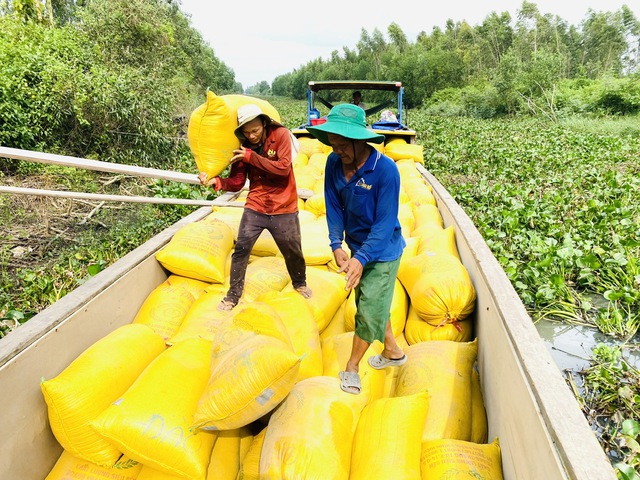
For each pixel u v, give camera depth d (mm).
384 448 2219
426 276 3582
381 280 2721
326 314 3656
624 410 3193
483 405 2918
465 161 12523
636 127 19328
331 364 3053
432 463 2260
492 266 3332
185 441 2191
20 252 5652
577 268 5219
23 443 2266
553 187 9125
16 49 9273
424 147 15133
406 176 7465
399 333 3693
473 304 3498
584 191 8633
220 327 2705
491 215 6922
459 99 39000
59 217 6820
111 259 5508
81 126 9414
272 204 3551
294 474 2111
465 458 2256
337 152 2613
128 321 3451
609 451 2896
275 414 2432
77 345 2768
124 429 2164
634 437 2746
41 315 2623
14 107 8297
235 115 3605
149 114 10164
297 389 2549
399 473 2115
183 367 2514
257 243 4508
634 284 4738
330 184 2826
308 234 4586
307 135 9477
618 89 25625
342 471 2186
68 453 2467
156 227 6504
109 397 2412
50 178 8016
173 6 28797
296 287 3709
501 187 8391
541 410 1825
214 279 3883
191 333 3381
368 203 2697
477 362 3262
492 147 14328
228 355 2381
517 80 31969
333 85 10375
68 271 5105
